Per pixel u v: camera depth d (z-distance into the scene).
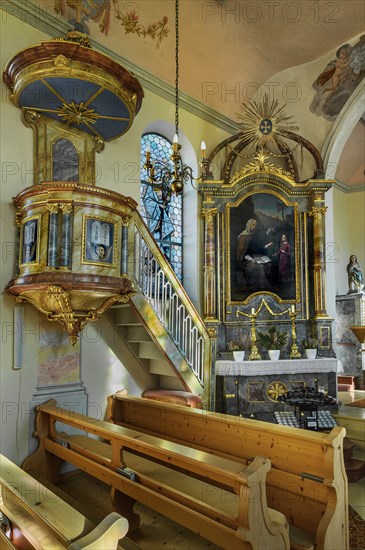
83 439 4.19
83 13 5.37
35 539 1.88
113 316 5.55
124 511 3.30
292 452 2.99
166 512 2.83
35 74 4.12
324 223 7.43
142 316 4.86
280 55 7.71
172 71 6.82
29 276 3.98
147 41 6.25
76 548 1.58
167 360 5.11
